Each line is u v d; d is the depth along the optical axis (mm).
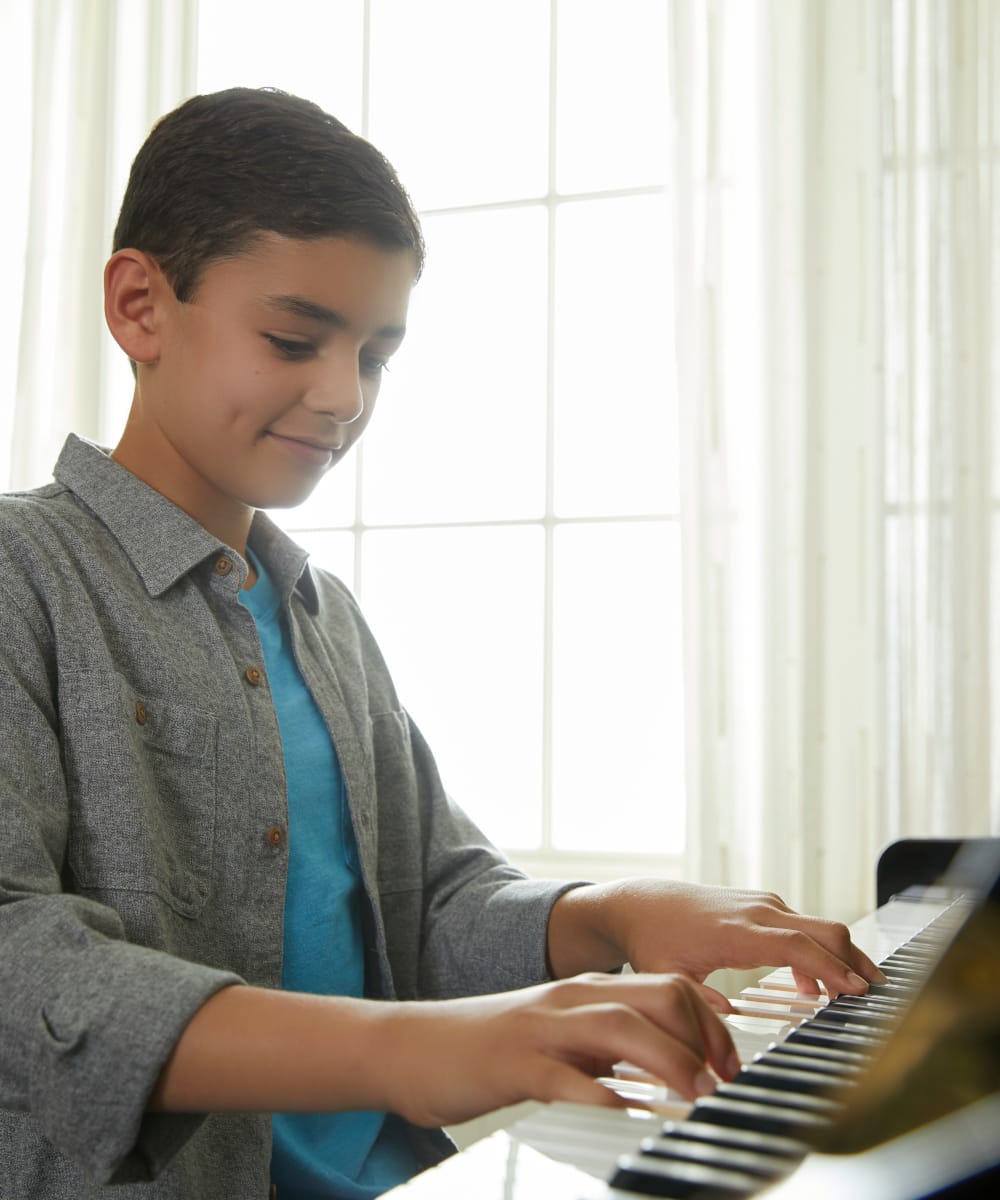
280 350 768
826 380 1644
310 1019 493
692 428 1659
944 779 1526
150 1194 688
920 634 1563
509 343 2051
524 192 2039
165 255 783
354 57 2121
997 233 1583
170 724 760
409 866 976
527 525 2037
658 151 1981
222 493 853
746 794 1652
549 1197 320
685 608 1651
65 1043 514
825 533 1631
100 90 2082
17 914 571
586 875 1939
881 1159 274
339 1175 826
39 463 2049
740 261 1717
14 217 2123
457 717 2070
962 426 1557
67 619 729
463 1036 450
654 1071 411
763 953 627
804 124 1658
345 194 758
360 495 2098
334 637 1001
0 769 646
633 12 1993
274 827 800
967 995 287
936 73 1585
